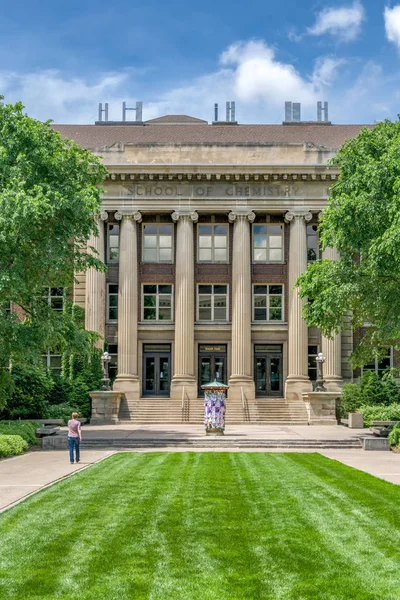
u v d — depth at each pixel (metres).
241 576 10.34
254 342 49.38
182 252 48.41
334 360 48.03
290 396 47.22
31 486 18.27
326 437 32.75
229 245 50.00
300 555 11.46
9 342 30.11
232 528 13.34
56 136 32.31
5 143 29.86
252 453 27.48
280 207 48.69
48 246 29.45
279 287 50.19
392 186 28.34
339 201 31.06
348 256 32.81
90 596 9.50
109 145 50.56
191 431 36.81
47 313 33.16
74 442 23.88
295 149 49.06
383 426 37.31
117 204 48.72
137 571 10.55
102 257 48.69
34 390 41.03
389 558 11.30
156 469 21.80
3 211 27.00
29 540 12.36
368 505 15.61
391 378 45.50
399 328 30.45
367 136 32.28
